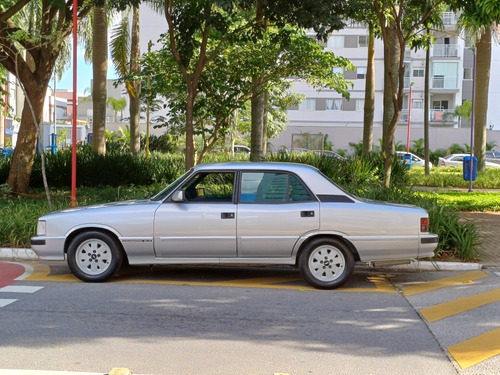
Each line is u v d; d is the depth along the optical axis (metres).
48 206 13.04
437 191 21.08
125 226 8.41
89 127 71.75
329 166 19.03
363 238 8.30
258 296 8.00
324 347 5.90
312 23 12.20
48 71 16.33
